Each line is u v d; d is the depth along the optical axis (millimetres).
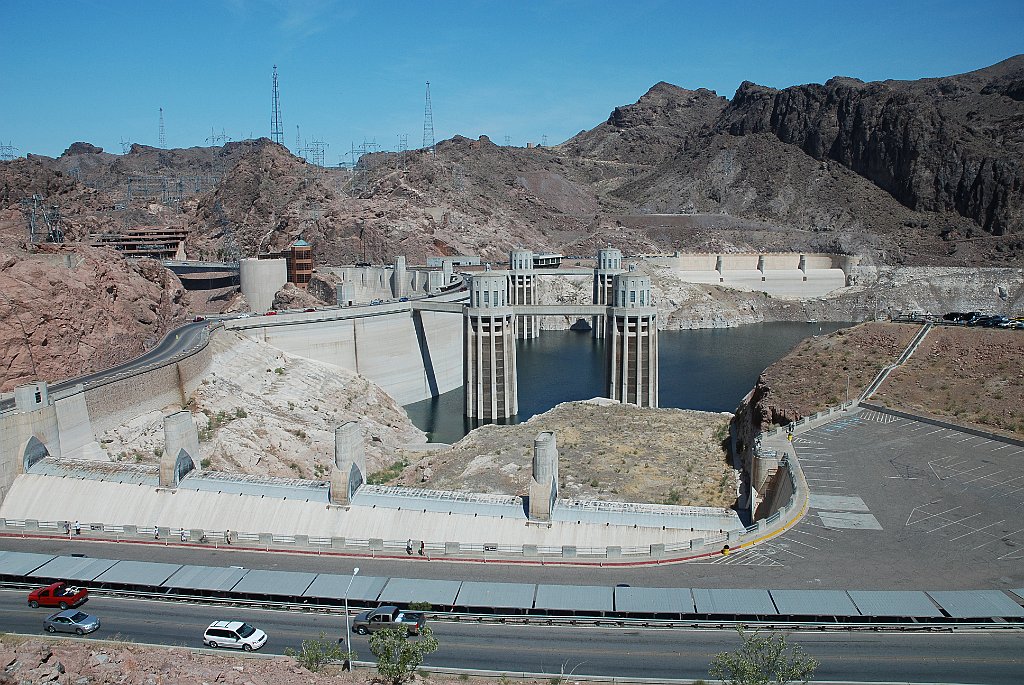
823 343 130875
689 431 115750
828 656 48750
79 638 52375
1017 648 49531
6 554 64938
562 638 52094
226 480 81500
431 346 195000
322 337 165250
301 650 50750
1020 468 79250
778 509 72625
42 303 115188
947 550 62625
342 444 76750
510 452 102062
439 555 65812
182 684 43156
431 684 46656
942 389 105375
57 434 91438
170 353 131375
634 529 70938
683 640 51656
